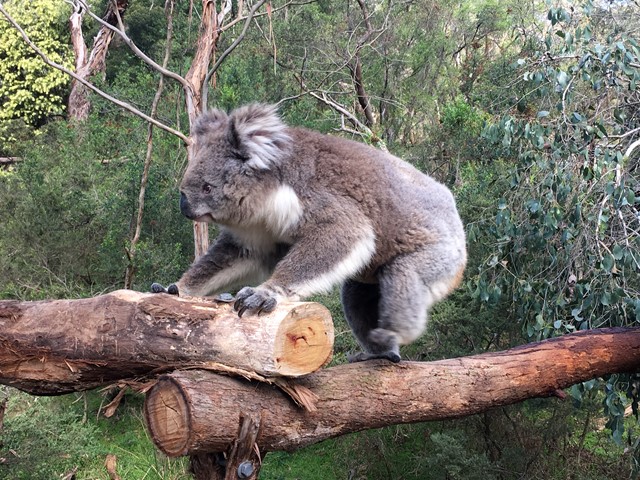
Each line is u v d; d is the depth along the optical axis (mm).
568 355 1548
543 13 3658
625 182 1846
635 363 1622
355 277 1502
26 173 3602
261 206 1361
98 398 3051
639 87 2004
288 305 1067
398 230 1410
